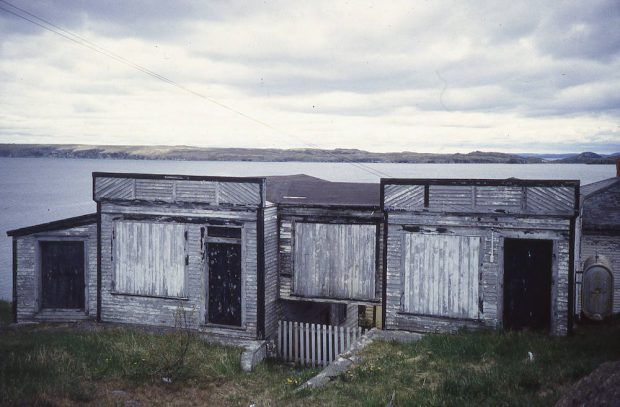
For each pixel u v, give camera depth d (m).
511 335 12.92
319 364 15.88
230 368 13.26
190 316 16.53
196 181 16.31
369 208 15.77
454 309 14.66
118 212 17.06
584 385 6.93
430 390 9.44
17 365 11.30
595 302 15.18
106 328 16.48
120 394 10.75
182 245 16.53
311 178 25.73
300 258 16.62
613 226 19.59
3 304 23.77
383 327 15.31
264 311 15.89
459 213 14.51
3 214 103.06
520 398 8.20
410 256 15.03
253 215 15.81
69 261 17.94
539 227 13.86
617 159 26.97
